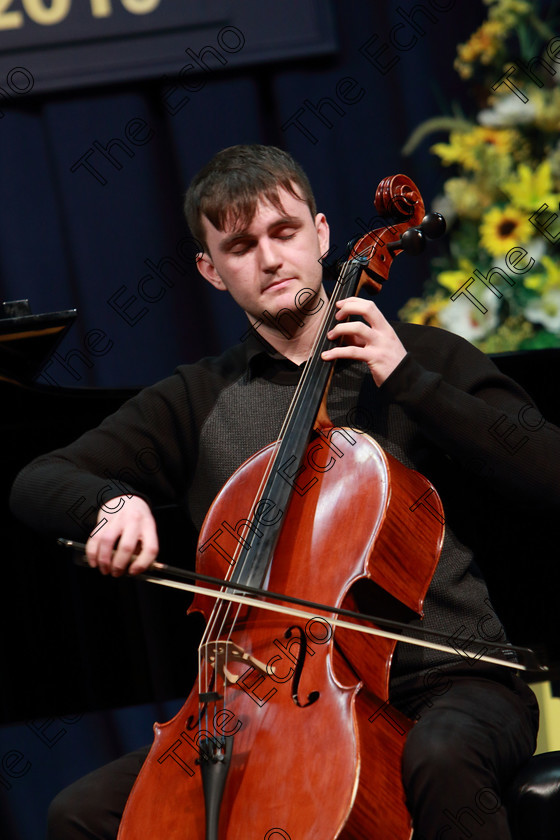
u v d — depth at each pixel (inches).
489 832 181.9
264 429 251.4
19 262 472.1
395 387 223.3
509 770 200.7
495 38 449.7
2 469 323.9
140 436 265.3
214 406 261.6
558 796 194.1
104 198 477.1
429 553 221.5
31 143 478.9
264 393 255.1
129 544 216.2
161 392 270.1
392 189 260.5
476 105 477.4
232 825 184.2
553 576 311.6
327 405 246.8
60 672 321.1
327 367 240.7
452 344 252.8
